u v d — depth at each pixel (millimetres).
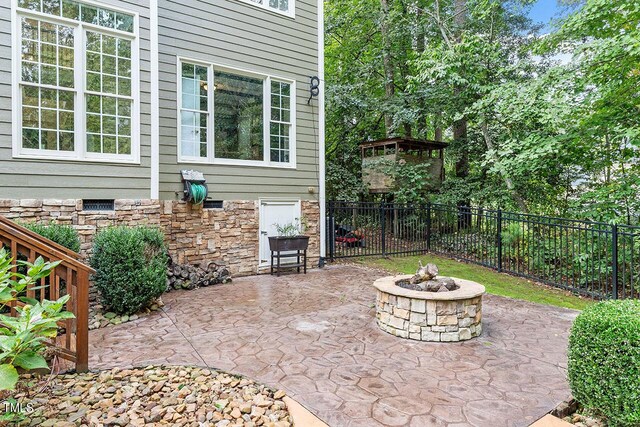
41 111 4766
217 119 6895
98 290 4516
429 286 4102
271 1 7602
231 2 6992
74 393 2574
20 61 4598
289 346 3598
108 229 4777
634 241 6371
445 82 10773
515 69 9297
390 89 13273
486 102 8617
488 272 8039
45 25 4766
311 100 8281
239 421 2273
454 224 9641
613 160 8148
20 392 2553
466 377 2986
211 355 3334
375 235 9656
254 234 7348
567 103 7129
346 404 2520
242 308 4918
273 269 7504
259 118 7473
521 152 8125
